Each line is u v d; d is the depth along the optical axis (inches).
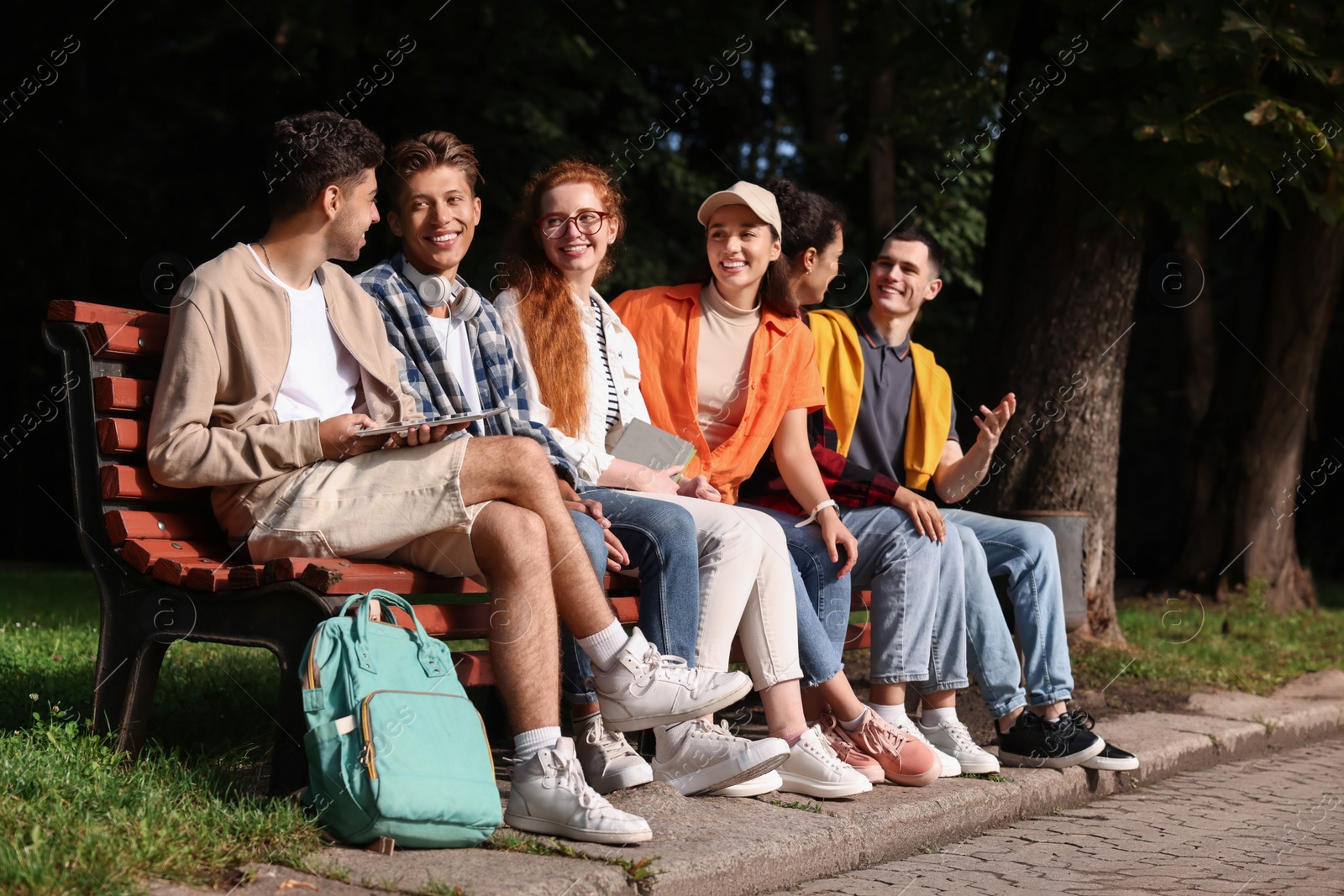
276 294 107.0
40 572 417.4
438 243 123.0
